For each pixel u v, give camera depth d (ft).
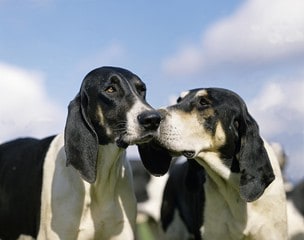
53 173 5.46
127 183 5.49
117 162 5.32
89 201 5.32
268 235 5.52
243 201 5.50
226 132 5.37
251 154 5.35
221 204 5.57
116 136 5.10
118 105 5.10
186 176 5.94
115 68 5.29
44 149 5.70
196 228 5.74
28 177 5.69
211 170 5.46
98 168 5.28
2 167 6.03
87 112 5.21
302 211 6.82
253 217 5.51
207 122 5.35
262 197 5.51
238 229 5.52
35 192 5.55
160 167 5.48
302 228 6.77
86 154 5.17
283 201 5.58
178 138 5.28
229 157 5.42
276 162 5.65
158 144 5.31
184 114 5.33
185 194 6.37
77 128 5.20
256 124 5.44
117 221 5.40
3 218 5.92
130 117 5.03
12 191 5.82
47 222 5.38
